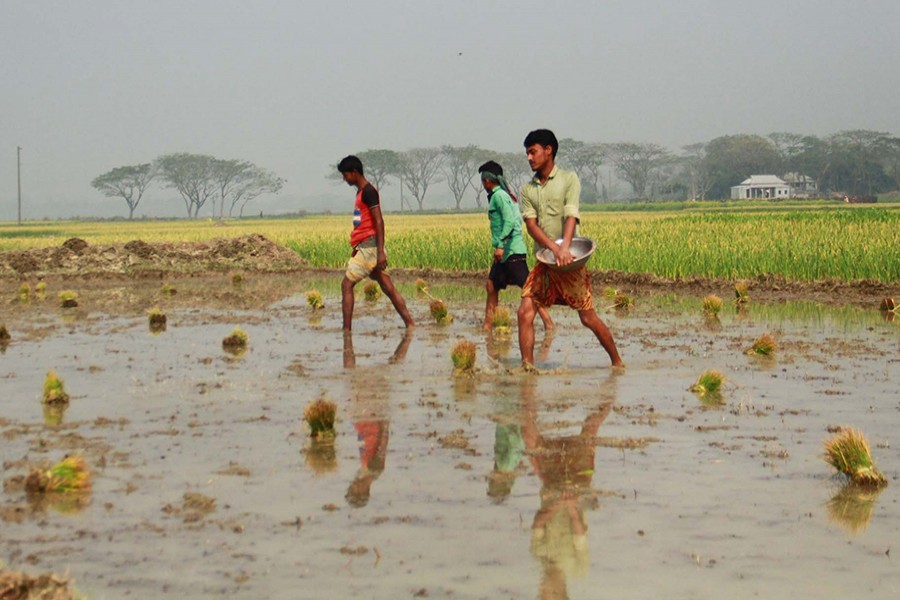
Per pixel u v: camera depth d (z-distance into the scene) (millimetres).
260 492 4773
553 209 8344
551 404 6906
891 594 3459
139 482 4965
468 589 3525
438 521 4305
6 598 3156
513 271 11336
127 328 12172
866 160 160750
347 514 4414
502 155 160500
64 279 22156
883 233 20516
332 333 11406
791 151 169500
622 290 16750
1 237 51312
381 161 157000
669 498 4625
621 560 3812
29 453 5594
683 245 19438
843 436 4992
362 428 6195
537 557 3852
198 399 7254
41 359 9430
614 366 8500
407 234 28594
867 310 13039
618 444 5695
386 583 3586
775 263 16844
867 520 4293
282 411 6777
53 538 4113
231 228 57594
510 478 4992
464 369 8133
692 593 3477
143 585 3582
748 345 9789
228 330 11836
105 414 6719
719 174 167750
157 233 47031
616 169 172500
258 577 3652
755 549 3930
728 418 6391
